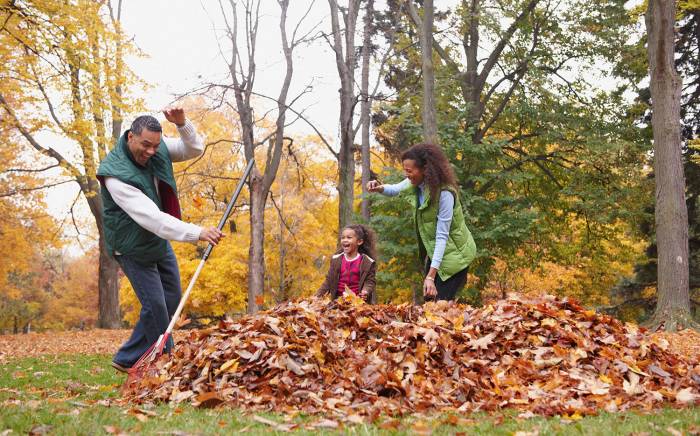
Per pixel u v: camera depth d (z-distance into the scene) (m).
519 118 21.94
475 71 23.30
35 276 44.12
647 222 23.86
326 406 3.69
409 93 23.55
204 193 24.98
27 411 3.42
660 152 15.53
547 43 22.33
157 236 5.11
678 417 3.30
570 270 28.06
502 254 22.16
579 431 2.93
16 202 24.44
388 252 19.03
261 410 3.74
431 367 4.44
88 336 18.34
